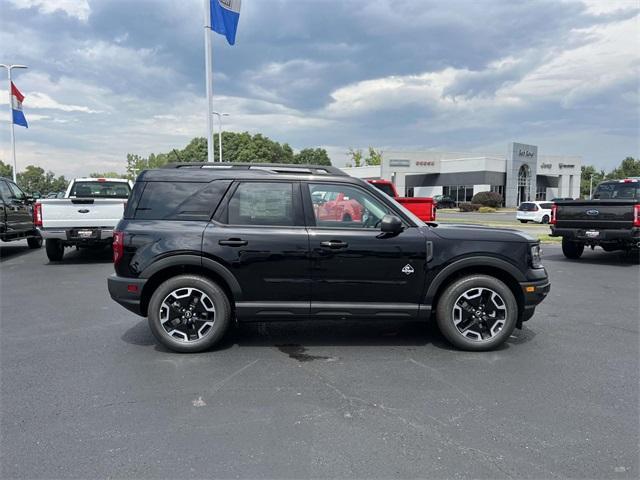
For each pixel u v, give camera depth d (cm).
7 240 1197
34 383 405
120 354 480
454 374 429
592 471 278
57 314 639
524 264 484
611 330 571
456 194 5422
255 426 331
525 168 5331
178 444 307
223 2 1447
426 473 276
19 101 2972
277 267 475
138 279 473
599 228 1120
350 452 298
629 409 358
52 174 9869
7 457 292
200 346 480
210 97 1499
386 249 476
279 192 486
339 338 536
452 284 487
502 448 303
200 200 485
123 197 1310
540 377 422
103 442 310
